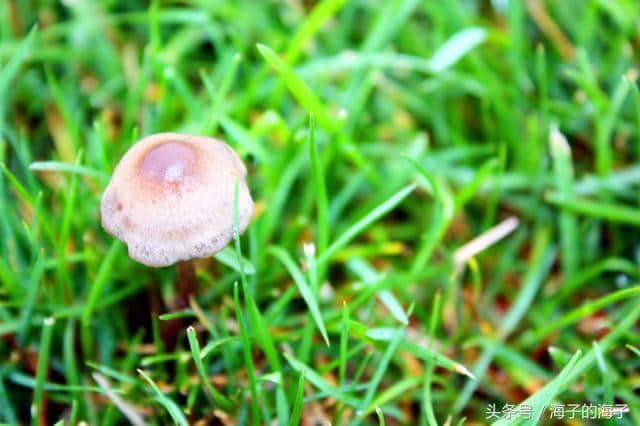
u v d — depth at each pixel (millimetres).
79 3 260
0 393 212
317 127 243
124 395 215
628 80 236
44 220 220
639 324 231
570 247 236
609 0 256
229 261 214
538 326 233
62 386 211
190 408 213
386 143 259
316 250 237
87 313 215
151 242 191
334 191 250
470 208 251
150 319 229
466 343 227
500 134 256
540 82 249
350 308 219
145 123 247
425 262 229
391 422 221
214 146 198
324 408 218
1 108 234
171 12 257
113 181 196
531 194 250
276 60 218
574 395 216
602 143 241
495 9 276
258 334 209
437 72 255
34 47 260
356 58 251
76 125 242
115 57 261
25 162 230
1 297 225
